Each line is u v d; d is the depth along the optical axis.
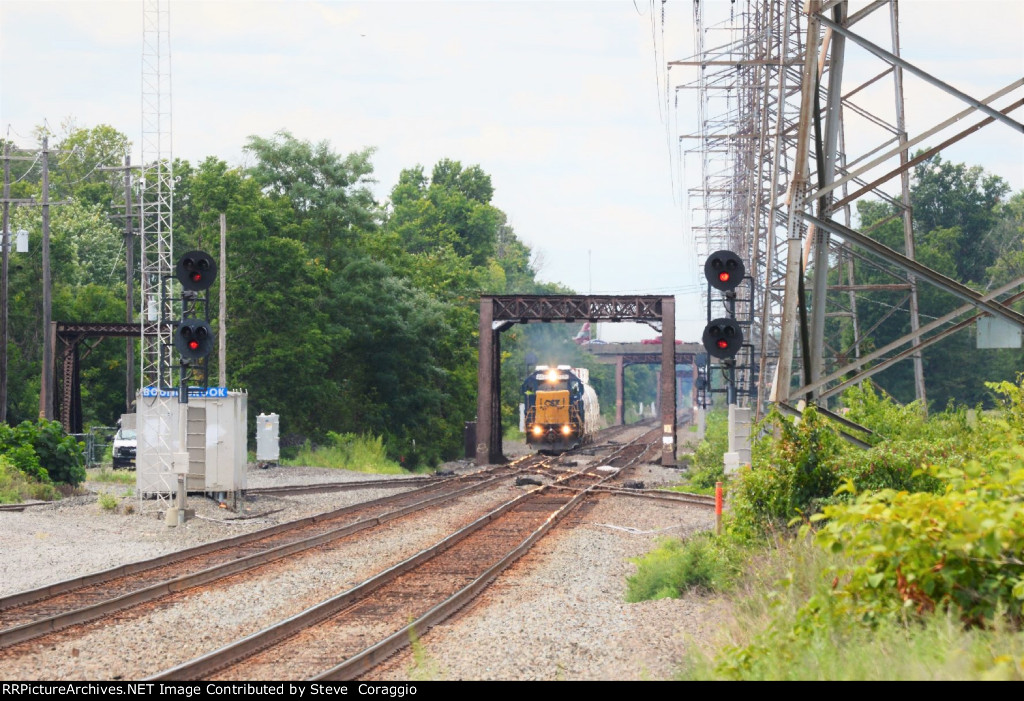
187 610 60.12
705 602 60.69
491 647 50.41
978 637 32.00
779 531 65.25
